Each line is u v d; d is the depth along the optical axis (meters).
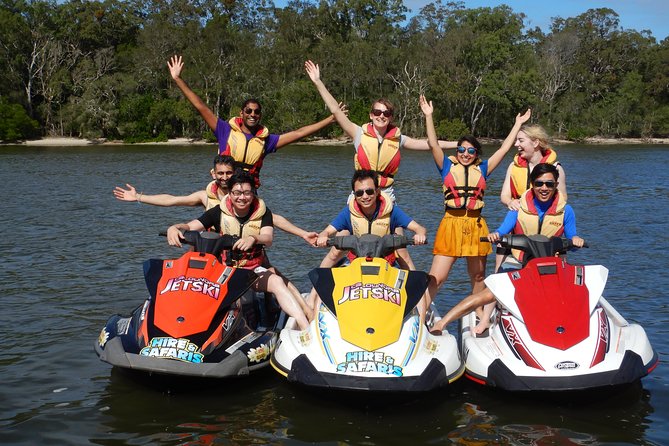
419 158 51.94
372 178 7.06
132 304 9.32
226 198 7.42
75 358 7.20
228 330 6.50
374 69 87.75
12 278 10.75
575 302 6.30
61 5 92.12
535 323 6.21
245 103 8.66
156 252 12.97
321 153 59.09
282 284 7.23
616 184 28.80
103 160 46.88
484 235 7.72
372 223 7.30
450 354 6.30
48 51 84.62
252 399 6.17
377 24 95.56
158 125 83.44
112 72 89.31
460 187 7.61
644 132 95.06
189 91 8.77
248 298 7.36
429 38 89.75
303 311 7.22
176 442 5.30
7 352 7.36
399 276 6.64
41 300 9.48
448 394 6.31
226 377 6.11
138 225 16.28
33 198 22.23
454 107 90.00
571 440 5.36
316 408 5.99
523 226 7.40
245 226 7.34
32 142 77.81
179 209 19.28
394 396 5.96
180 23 99.62
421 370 5.91
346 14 102.75
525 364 6.03
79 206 19.98
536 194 7.28
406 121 86.69
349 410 5.95
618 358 6.00
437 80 86.00
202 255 6.85
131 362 5.98
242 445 5.26
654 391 6.36
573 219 7.42
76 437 5.38
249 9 106.12
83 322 8.48
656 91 100.69
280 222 7.70
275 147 8.84
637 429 5.55
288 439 5.37
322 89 8.48
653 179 31.47
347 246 6.83
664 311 8.97
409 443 5.32
